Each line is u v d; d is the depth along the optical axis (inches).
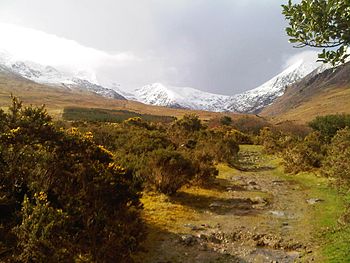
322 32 149.3
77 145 328.5
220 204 484.1
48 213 214.4
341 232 337.7
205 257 307.4
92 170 311.3
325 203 481.1
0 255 200.8
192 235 358.6
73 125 1048.2
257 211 457.7
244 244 341.7
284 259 305.0
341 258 279.4
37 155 274.8
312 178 663.8
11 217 229.9
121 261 262.2
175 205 460.8
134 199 336.2
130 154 561.9
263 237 358.3
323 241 334.6
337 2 144.9
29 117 287.9
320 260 291.7
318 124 1603.1
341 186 422.9
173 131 1279.5
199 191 556.1
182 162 509.7
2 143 262.1
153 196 487.2
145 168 509.0
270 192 574.6
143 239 309.0
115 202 314.2
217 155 892.6
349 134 635.5
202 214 438.3
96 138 727.1
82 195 283.7
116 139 731.4
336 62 154.1
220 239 353.4
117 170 329.1
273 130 2443.4
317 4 148.7
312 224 396.5
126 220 309.6
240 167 883.4
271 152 1210.0
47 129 294.2
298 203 499.5
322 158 738.8
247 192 569.9
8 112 290.2
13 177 257.4
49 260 197.8
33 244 194.5
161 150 523.2
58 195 273.6
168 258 300.5
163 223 388.8
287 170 777.6
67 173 294.0
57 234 215.0
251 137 1846.7
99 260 243.8
